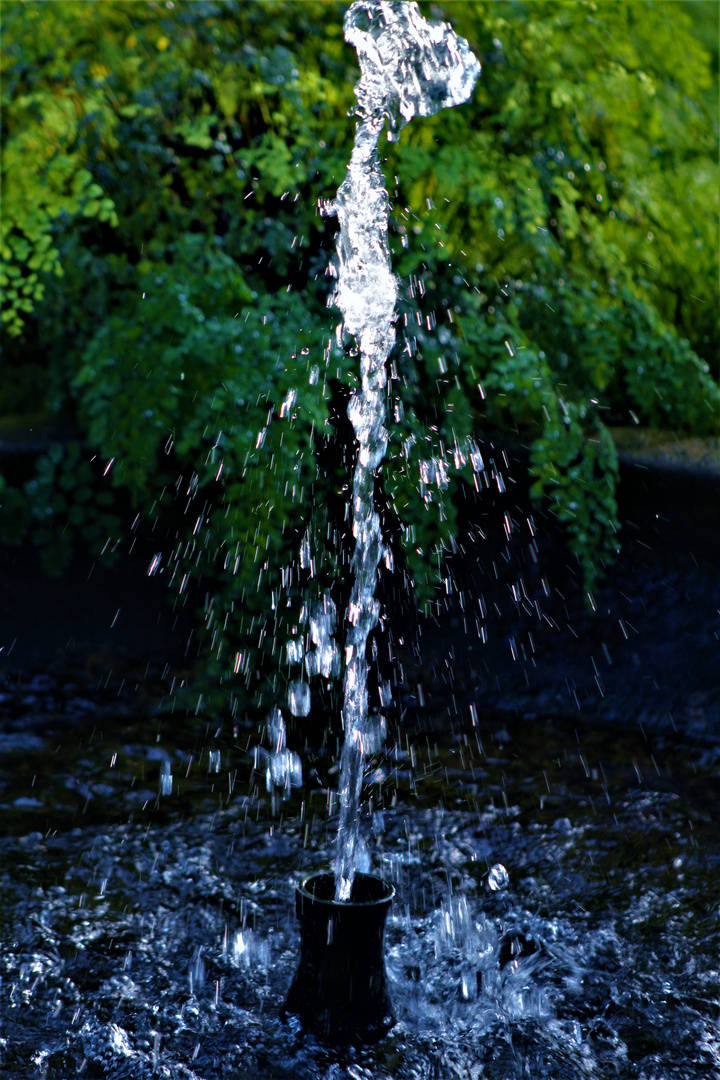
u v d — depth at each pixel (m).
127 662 4.16
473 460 3.46
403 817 3.04
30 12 3.14
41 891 2.53
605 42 3.67
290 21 3.38
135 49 3.22
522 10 3.52
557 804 3.14
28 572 4.33
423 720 3.81
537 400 3.41
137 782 3.21
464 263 3.66
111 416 3.18
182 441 3.13
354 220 2.38
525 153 3.63
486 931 2.39
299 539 3.53
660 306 4.29
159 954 2.26
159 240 3.39
